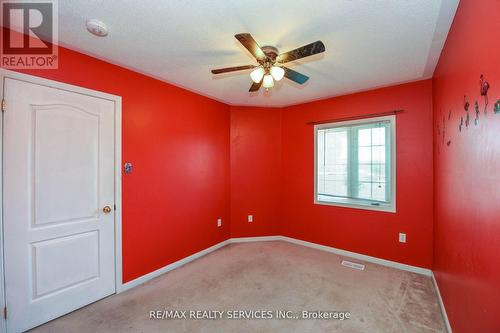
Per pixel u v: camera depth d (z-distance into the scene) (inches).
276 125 153.3
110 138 89.9
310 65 92.3
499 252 38.8
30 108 70.9
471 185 52.4
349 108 126.6
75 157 80.5
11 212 67.8
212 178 137.3
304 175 144.3
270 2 57.4
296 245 145.0
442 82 81.1
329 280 100.5
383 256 116.4
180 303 84.6
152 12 61.2
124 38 73.5
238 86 117.0
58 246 77.0
